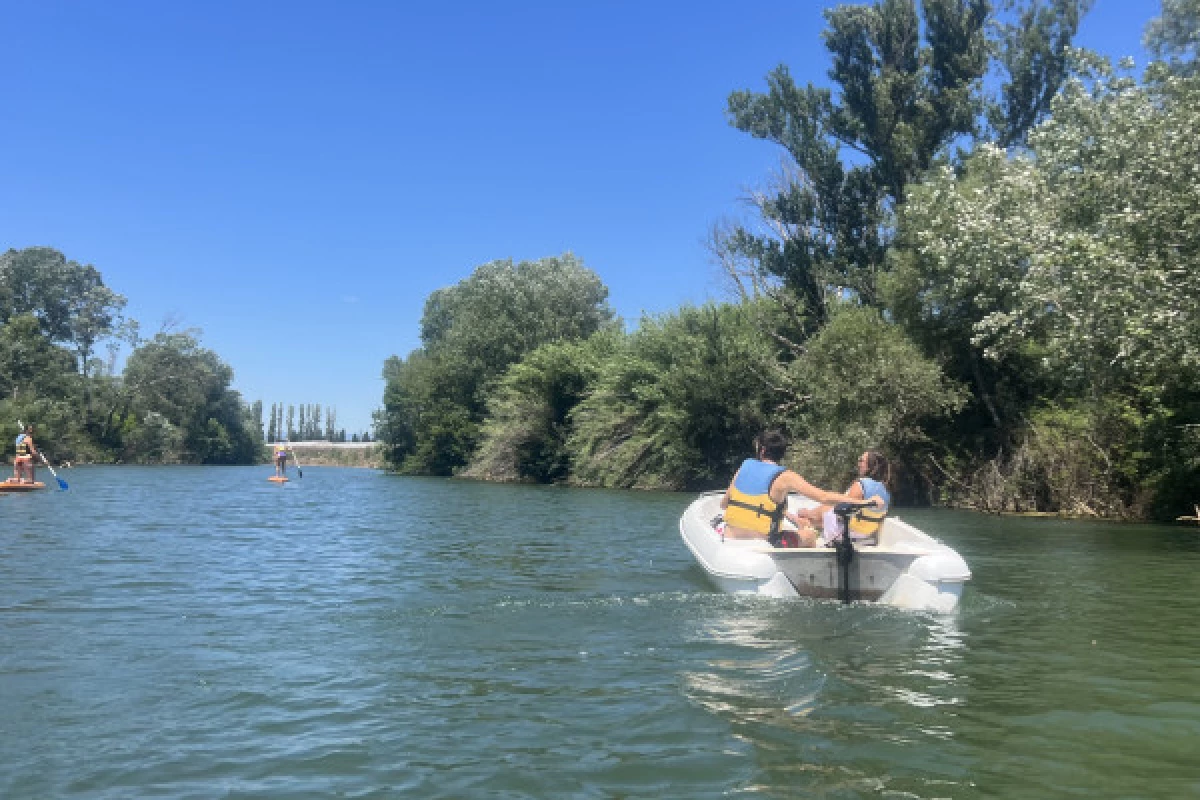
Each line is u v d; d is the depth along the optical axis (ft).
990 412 67.62
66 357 179.63
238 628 19.66
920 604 20.49
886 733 12.42
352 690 14.74
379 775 11.04
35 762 11.47
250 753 11.83
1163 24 58.75
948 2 81.56
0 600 23.29
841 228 85.25
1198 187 40.91
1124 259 41.39
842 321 69.62
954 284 57.67
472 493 85.46
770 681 14.94
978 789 10.46
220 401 218.38
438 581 26.66
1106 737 12.34
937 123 81.51
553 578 27.25
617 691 14.46
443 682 15.12
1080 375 48.21
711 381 88.07
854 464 66.85
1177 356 42.65
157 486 90.22
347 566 30.19
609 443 103.04
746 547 22.98
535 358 121.70
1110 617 21.40
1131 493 55.36
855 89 83.92
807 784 10.62
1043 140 51.06
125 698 14.30
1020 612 22.04
